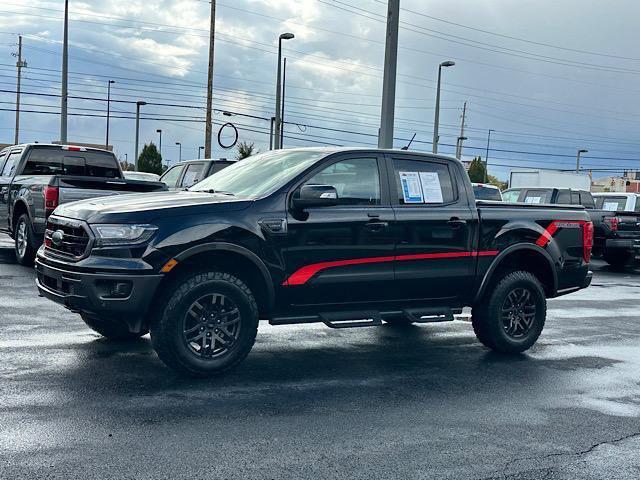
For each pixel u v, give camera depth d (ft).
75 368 18.84
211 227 18.07
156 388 17.39
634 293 42.09
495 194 76.23
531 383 19.69
